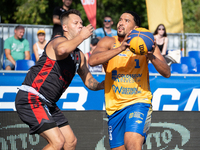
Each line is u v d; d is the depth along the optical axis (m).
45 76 9.65
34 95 9.61
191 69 19.83
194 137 13.30
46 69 9.66
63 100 12.95
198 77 13.38
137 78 9.68
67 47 8.88
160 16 24.11
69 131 10.60
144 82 9.76
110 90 9.93
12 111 12.74
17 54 20.05
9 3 46.25
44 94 9.75
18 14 41.81
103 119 13.10
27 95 9.58
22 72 12.82
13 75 12.77
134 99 9.63
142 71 9.72
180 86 13.27
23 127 12.80
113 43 9.90
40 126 9.41
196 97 13.35
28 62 17.00
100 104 13.12
